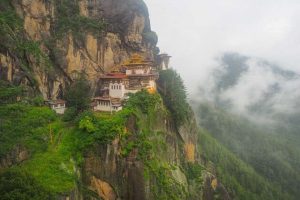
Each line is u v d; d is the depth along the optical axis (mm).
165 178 85500
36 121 79562
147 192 79688
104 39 105062
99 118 83500
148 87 100062
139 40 114750
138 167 79812
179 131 103688
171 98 104188
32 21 94938
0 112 77375
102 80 101875
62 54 97688
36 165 70062
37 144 75062
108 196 77062
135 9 113688
